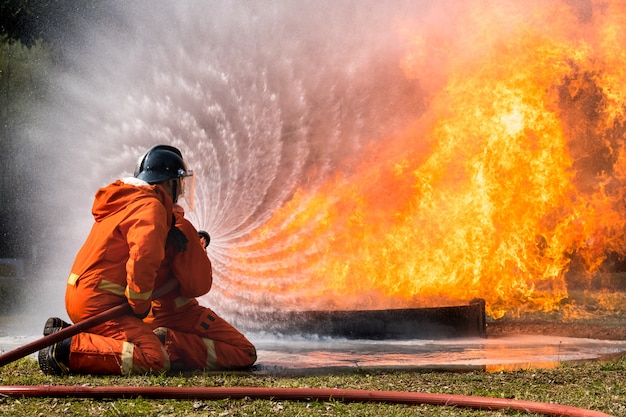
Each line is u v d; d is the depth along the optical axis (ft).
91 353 25.21
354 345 35.99
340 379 25.05
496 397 22.25
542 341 37.93
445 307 38.73
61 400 20.94
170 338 27.22
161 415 19.44
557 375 26.03
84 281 26.27
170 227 27.22
